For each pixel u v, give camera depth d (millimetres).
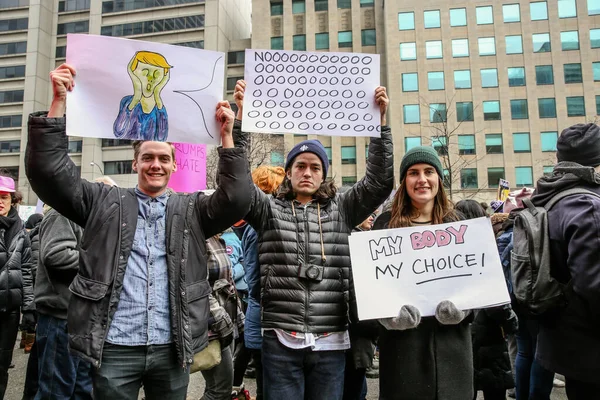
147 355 1950
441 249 2254
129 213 2082
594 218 1834
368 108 2537
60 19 47031
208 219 2199
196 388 4316
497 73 35250
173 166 2279
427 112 35250
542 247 2070
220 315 2660
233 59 44344
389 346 2240
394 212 2508
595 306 1830
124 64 2162
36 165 1850
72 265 2787
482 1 35938
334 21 39438
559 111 34156
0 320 3393
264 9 40688
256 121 2438
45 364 2799
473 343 2834
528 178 33938
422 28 36281
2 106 45156
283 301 2301
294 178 2547
